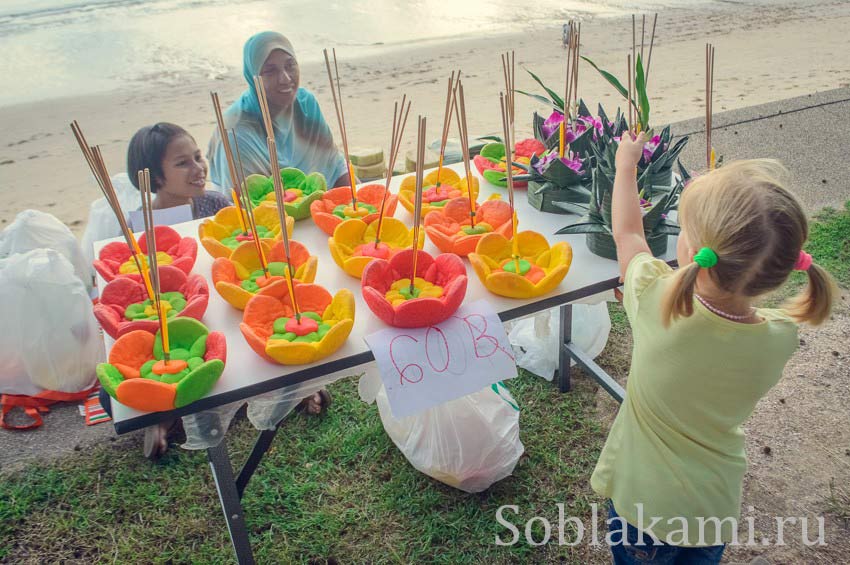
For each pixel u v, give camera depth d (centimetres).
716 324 112
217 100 163
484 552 183
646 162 189
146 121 586
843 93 545
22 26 932
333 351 141
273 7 1066
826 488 198
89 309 236
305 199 197
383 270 157
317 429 223
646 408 125
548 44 827
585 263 171
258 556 183
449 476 194
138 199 277
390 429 205
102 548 186
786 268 107
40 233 255
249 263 170
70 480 206
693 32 889
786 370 243
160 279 159
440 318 147
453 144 341
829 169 404
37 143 543
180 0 1104
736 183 106
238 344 146
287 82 289
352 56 784
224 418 141
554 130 217
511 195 163
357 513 194
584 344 241
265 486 202
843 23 925
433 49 811
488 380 144
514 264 164
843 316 269
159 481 206
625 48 803
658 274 124
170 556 184
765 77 670
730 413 120
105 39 871
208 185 328
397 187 216
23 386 233
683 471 124
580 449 214
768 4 1074
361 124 558
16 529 192
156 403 125
